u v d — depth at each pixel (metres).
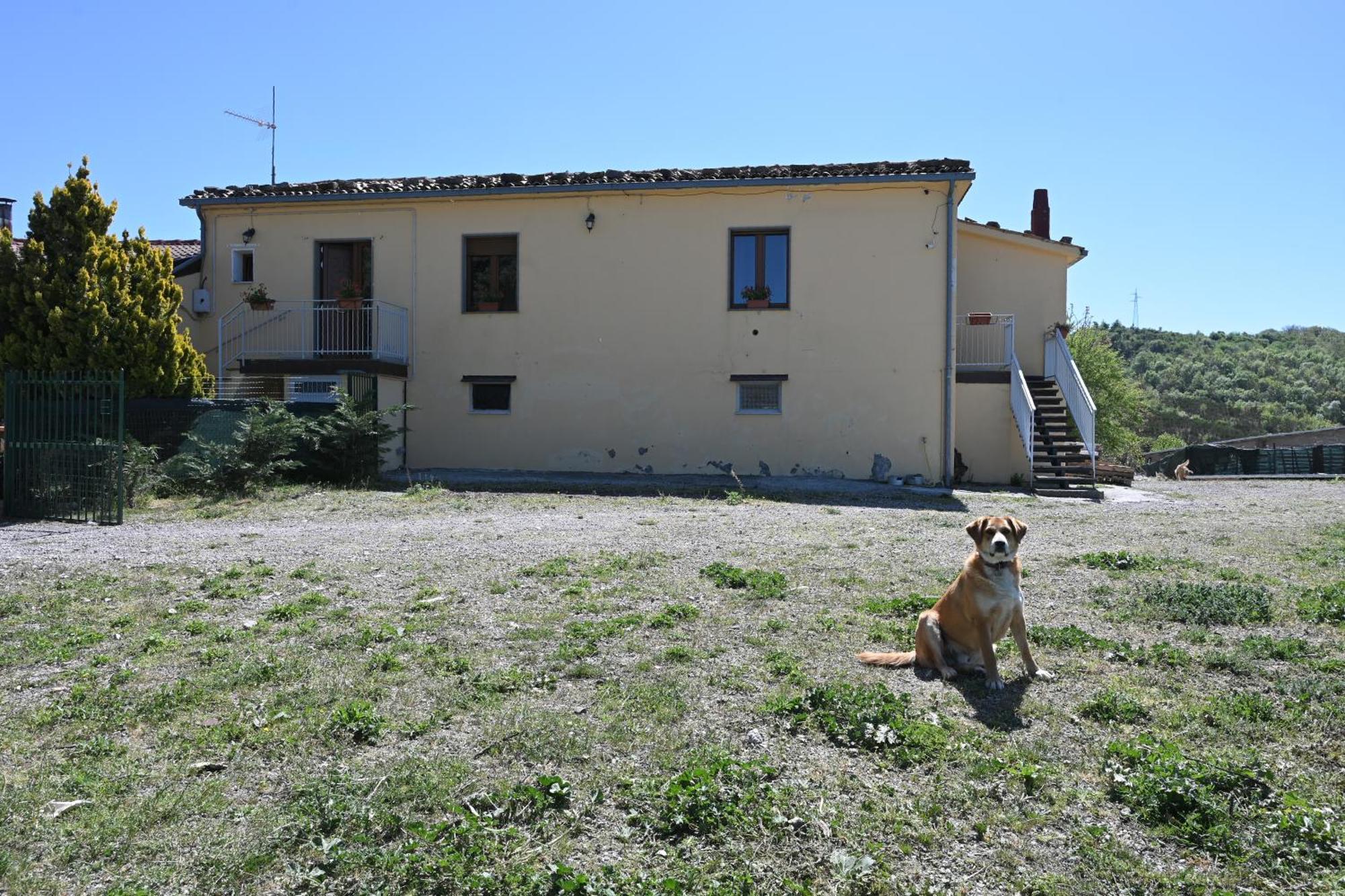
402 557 8.92
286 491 14.07
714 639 6.24
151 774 4.12
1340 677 5.39
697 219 18.17
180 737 4.52
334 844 3.48
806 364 17.89
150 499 13.05
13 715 4.79
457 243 18.86
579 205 18.47
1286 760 4.34
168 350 15.21
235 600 7.22
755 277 18.19
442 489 14.96
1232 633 6.39
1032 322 20.52
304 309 18.69
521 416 18.75
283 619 6.65
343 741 4.48
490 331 18.81
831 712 4.75
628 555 9.04
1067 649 6.00
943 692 5.20
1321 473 27.66
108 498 11.41
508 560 8.78
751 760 4.20
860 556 9.23
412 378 19.06
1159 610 6.89
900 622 6.70
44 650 5.86
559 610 6.91
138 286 15.05
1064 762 4.30
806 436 17.94
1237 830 3.62
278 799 3.92
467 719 4.78
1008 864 3.46
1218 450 29.61
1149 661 5.73
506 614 6.78
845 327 17.77
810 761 4.30
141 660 5.70
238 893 3.25
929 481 17.56
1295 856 3.43
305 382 18.58
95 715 4.79
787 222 17.89
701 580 8.02
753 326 18.05
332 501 13.48
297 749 4.38
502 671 5.48
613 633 6.28
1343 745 4.47
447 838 3.54
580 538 10.12
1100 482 19.95
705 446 18.22
